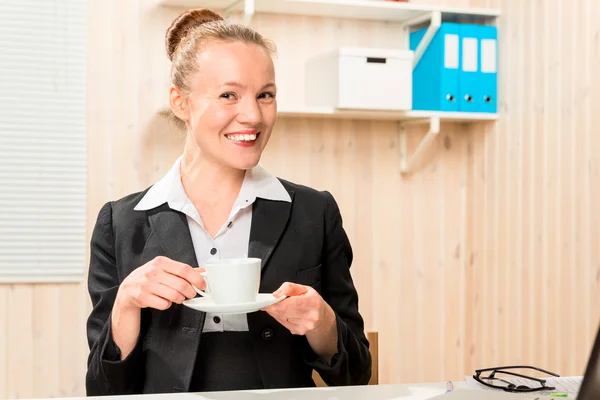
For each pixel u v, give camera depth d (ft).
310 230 4.85
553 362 8.52
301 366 4.70
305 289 4.01
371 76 9.07
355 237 10.19
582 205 8.05
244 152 4.49
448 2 10.27
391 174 10.32
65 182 9.31
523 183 9.21
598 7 7.84
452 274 10.58
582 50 8.09
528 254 9.07
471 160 10.48
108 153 9.37
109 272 4.86
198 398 3.67
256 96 4.49
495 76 9.69
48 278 9.27
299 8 9.44
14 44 9.16
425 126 10.33
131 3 9.36
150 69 9.43
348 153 10.12
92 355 4.50
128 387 4.48
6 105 9.17
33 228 9.25
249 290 3.75
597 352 2.68
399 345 10.40
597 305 7.77
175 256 4.64
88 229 9.36
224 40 4.53
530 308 9.01
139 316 4.25
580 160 8.11
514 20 9.43
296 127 9.89
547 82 8.75
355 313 4.95
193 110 4.56
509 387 3.73
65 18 9.24
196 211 4.72
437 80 9.56
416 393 3.75
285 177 9.88
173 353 4.48
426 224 10.47
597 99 7.83
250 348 4.56
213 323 4.56
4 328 9.15
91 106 9.31
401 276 10.39
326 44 9.97
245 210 4.81
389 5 9.30
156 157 9.48
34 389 9.22
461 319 10.60
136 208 4.85
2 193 9.18
